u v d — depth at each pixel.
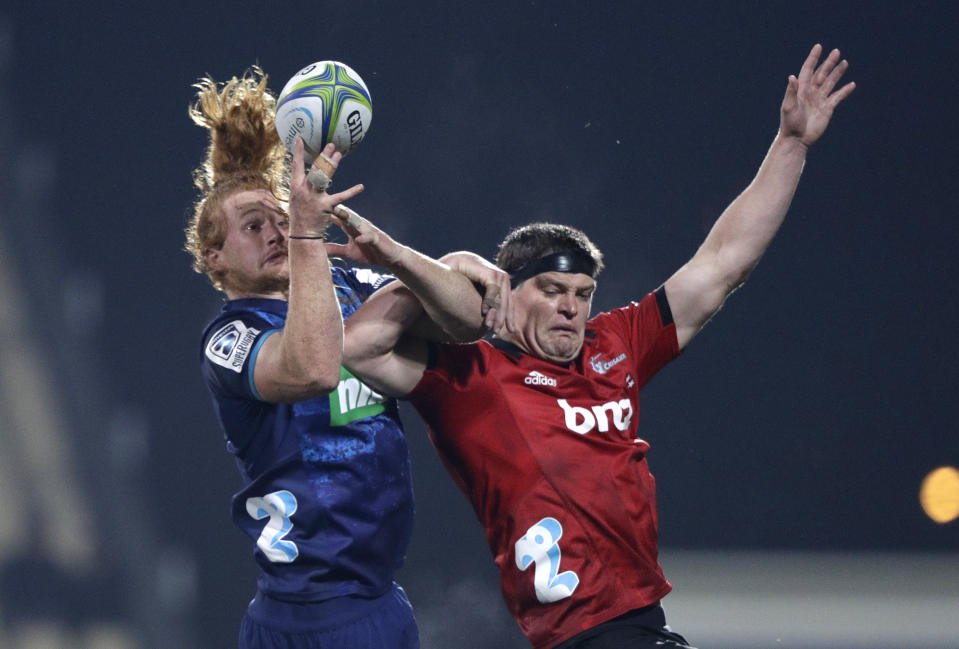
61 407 32.75
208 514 32.34
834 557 35.59
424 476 32.56
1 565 31.08
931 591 31.50
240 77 34.28
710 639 27.28
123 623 30.89
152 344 33.34
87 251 33.59
